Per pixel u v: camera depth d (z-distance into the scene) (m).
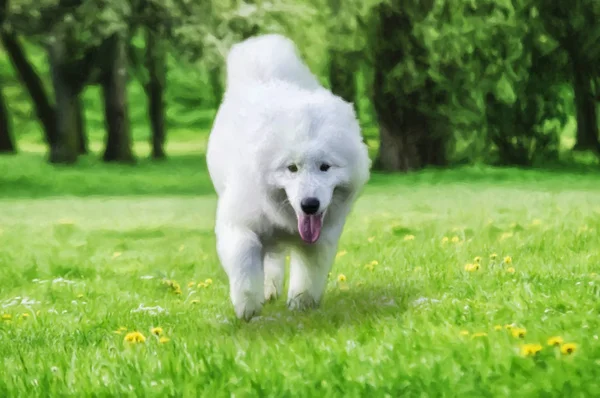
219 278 11.05
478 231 13.97
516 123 31.62
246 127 7.54
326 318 7.49
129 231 18.16
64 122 38.03
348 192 7.50
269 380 5.34
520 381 5.12
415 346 5.84
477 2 28.67
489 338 5.87
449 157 31.38
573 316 6.40
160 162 42.34
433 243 12.24
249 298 7.69
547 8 30.14
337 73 30.73
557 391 4.96
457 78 29.28
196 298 9.47
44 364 6.12
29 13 28.75
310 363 5.63
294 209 7.32
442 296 7.90
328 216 7.62
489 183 27.16
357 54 29.27
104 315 8.45
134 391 5.37
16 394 5.59
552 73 31.06
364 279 9.65
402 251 11.72
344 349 5.91
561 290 7.52
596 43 30.14
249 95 7.99
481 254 10.73
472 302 7.27
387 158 31.33
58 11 28.91
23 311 9.02
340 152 7.22
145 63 41.88
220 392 5.27
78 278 11.88
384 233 15.08
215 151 8.59
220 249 7.88
